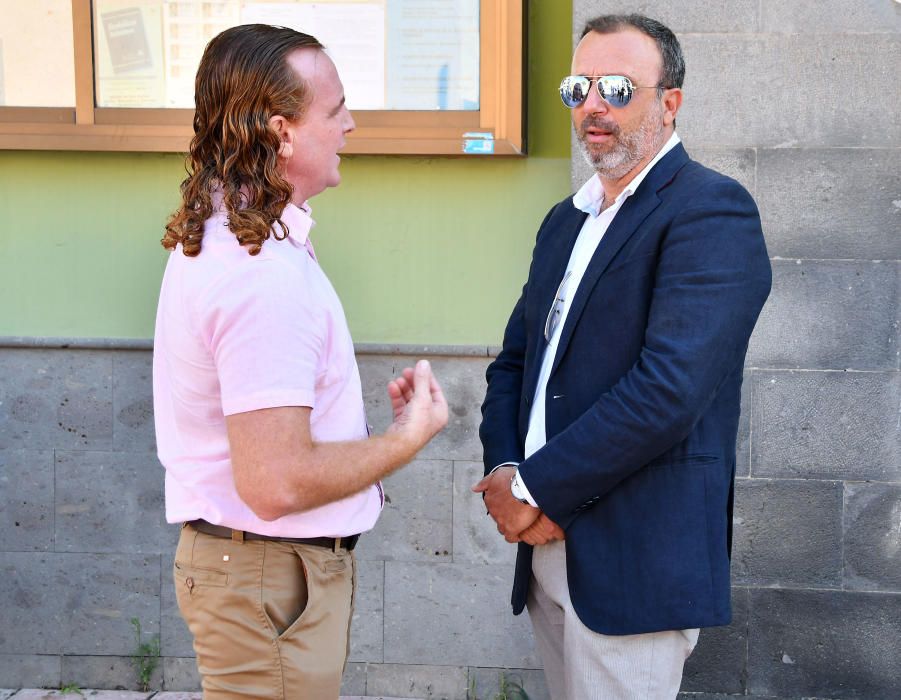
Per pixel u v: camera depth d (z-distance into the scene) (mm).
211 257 1656
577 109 2156
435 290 3385
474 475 3336
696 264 1954
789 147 3064
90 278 3428
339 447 1629
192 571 1813
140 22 3332
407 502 3357
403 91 3293
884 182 3053
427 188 3359
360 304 3406
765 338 3119
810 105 3051
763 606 3189
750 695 3219
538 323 2301
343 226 3385
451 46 3268
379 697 3410
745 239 1992
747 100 3061
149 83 3352
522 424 2289
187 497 1806
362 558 3383
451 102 3289
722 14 3041
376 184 3365
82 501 3412
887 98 3031
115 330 3432
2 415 3400
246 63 1729
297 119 1756
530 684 3369
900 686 3174
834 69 3035
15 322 3447
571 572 2088
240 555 1783
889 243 3066
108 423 3389
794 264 3092
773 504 3158
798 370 3119
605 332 2066
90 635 3451
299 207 1846
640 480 2037
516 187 3344
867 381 3104
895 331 3084
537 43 3309
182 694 3439
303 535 1799
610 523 2057
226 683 1803
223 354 1595
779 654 3197
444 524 3355
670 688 2102
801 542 3160
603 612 2041
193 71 3344
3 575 3447
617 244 2072
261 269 1621
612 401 1960
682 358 1902
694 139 3082
